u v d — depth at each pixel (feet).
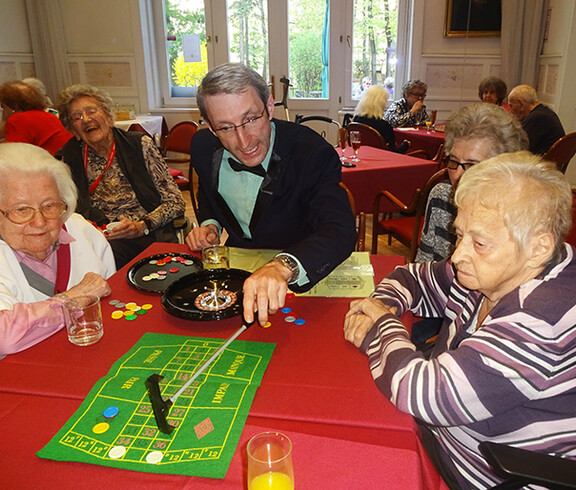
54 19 18.78
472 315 3.55
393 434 2.68
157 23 19.52
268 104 4.62
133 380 3.15
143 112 20.02
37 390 3.10
